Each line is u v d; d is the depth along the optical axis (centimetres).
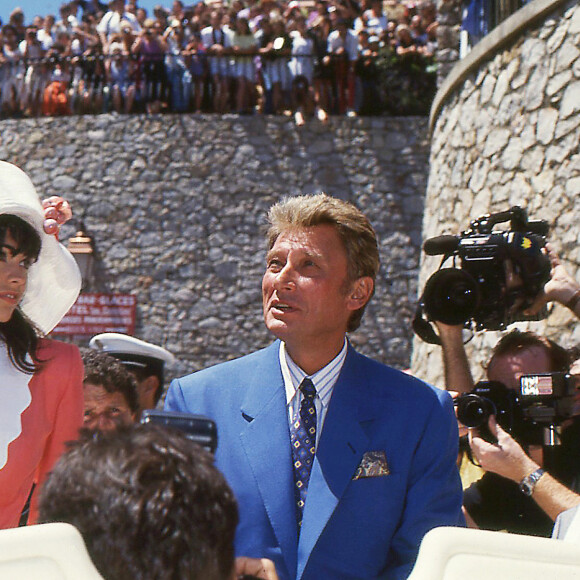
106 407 364
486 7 1118
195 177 1728
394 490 268
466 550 136
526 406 349
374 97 1717
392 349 1659
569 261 839
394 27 1753
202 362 1692
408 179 1698
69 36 1806
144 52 1761
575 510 233
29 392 283
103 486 129
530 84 942
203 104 1748
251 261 1706
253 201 1716
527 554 136
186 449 136
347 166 1706
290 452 271
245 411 275
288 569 259
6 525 272
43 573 125
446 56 1331
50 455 292
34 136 1781
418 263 1677
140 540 126
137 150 1747
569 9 883
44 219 290
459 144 1136
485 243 409
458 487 282
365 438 270
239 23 1728
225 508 134
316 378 278
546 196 891
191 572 127
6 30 1831
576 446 354
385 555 267
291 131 1720
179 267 1714
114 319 1702
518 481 329
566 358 389
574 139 852
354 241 277
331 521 263
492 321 408
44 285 310
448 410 283
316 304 271
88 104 1781
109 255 1728
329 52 1706
